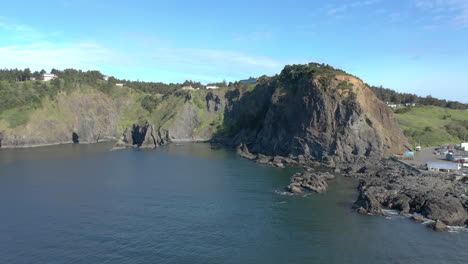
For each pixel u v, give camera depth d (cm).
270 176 12188
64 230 7044
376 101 16725
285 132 16975
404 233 6894
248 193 9825
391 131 16375
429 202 7994
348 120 15112
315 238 6650
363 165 13388
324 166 14112
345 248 6231
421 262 5725
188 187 10544
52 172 13075
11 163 15312
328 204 8762
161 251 6097
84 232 6938
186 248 6212
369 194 8556
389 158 14338
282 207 8512
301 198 9300
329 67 19212
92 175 12469
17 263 5709
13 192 10000
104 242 6462
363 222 7500
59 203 8881
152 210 8288
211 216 7850
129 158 16925
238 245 6338
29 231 7006
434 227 7088
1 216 7900
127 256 5912
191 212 8131
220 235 6775
